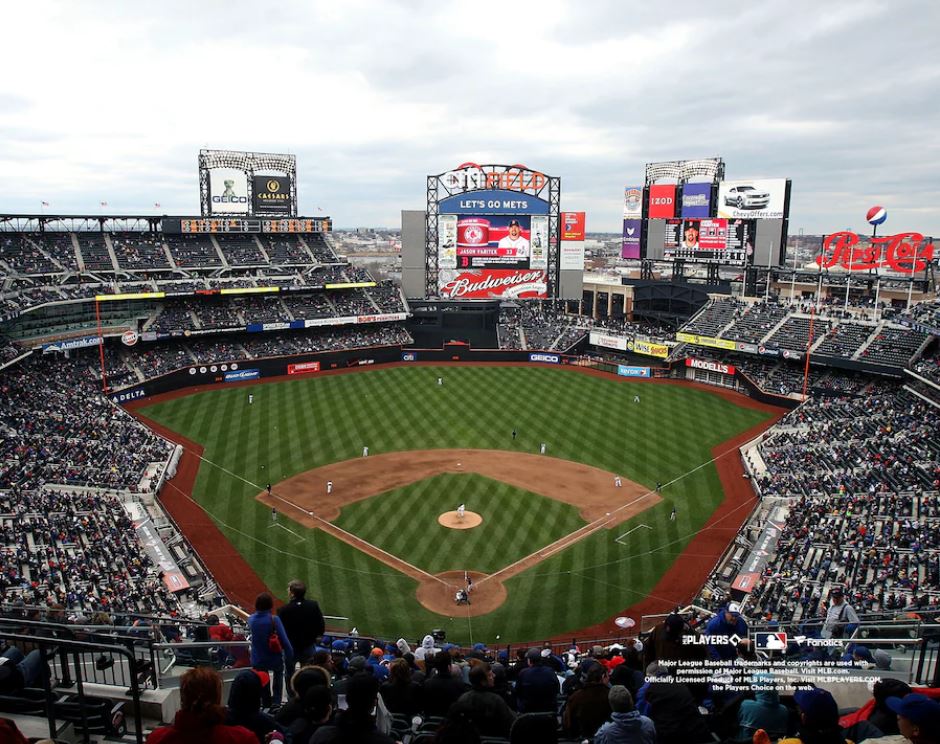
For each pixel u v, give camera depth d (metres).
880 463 52.91
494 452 62.12
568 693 16.20
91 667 15.24
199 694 7.21
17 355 66.44
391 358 97.62
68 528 41.28
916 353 71.38
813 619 26.89
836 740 8.27
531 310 109.06
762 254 88.94
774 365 83.38
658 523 48.44
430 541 45.69
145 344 85.12
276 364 88.81
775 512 47.66
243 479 55.44
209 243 97.62
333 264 104.06
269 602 13.26
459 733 8.73
